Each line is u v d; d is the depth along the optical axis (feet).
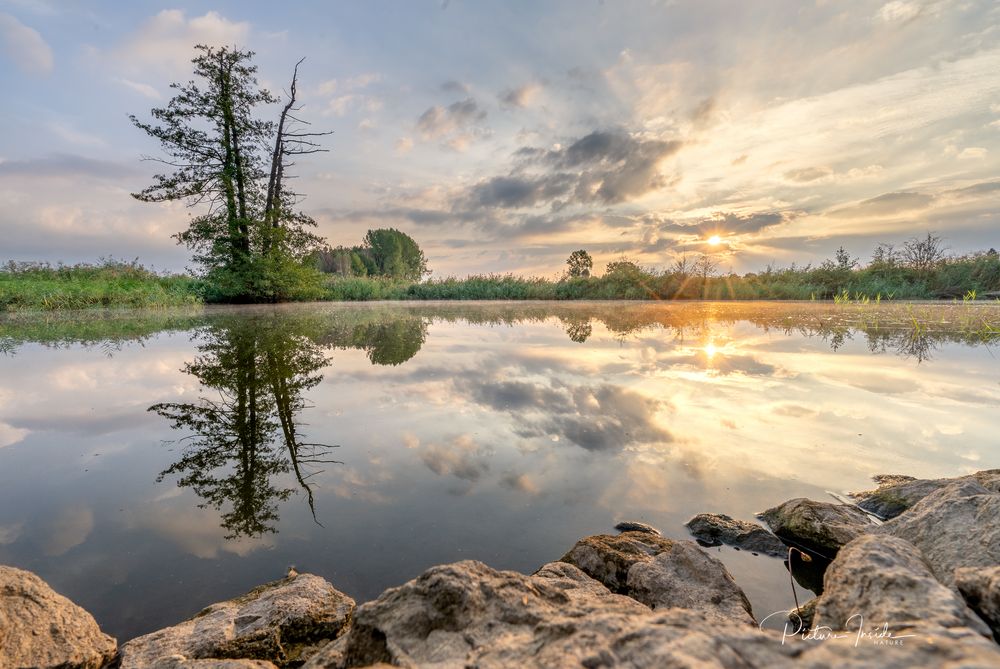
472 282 93.76
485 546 7.31
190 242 61.05
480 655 3.77
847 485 9.02
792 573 6.98
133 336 30.53
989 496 6.68
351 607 6.25
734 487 8.98
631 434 11.44
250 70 62.18
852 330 30.83
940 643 3.23
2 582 5.83
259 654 5.57
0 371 19.11
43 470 9.90
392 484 9.15
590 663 3.37
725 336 28.84
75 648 5.39
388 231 179.83
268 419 12.96
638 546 7.18
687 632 3.50
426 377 17.66
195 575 6.79
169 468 9.99
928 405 13.33
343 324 38.73
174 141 59.52
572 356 21.76
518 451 10.55
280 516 8.10
